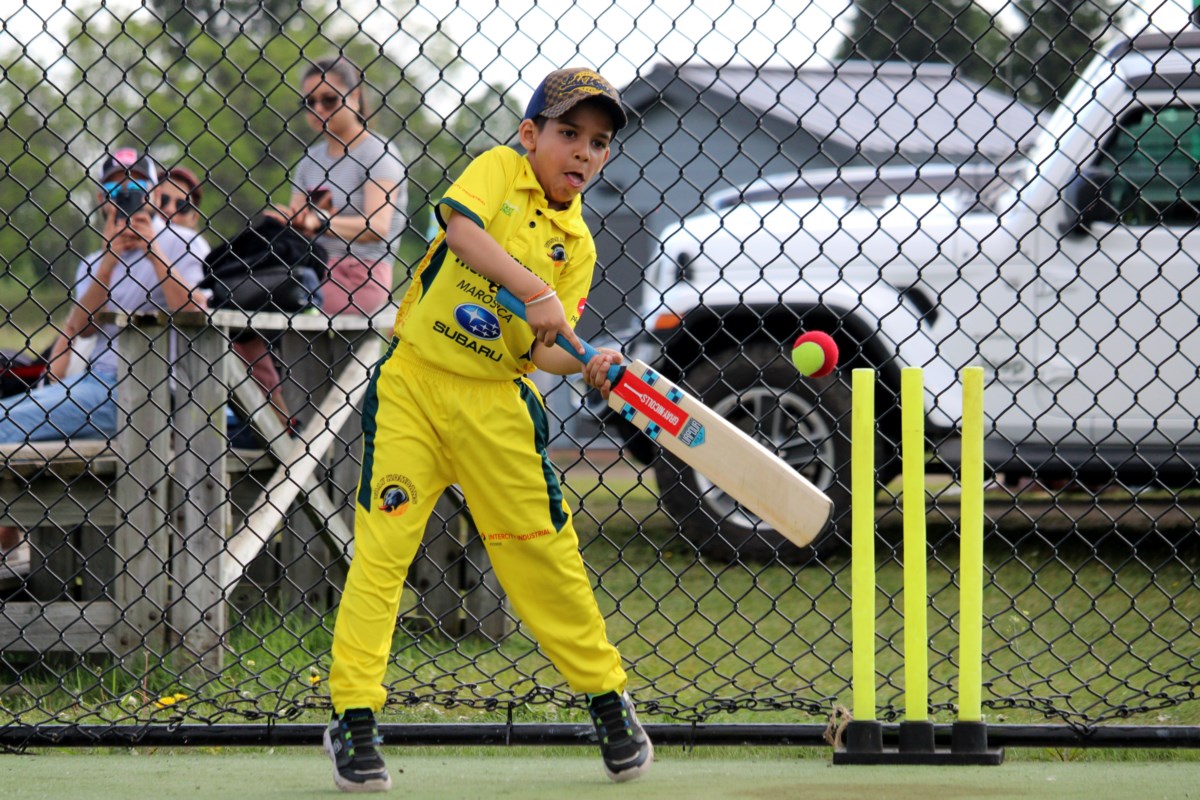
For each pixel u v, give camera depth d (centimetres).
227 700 1477
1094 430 2194
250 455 1897
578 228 1127
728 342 2402
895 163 3003
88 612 1612
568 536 1130
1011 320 2219
